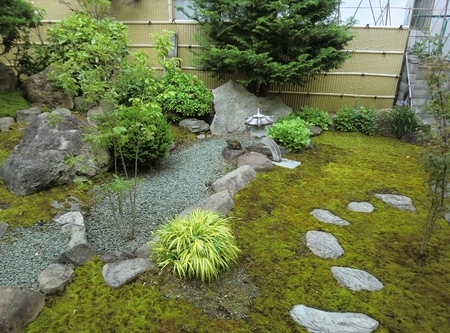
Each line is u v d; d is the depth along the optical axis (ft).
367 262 9.29
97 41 9.40
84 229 9.93
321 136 21.18
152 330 6.97
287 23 18.75
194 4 21.26
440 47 8.45
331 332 6.95
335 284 8.40
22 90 20.25
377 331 7.02
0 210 10.68
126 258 8.96
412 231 10.86
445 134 8.18
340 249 9.84
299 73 20.17
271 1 19.79
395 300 7.90
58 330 6.91
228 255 8.77
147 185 13.67
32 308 7.13
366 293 8.12
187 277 8.30
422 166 8.87
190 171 15.21
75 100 18.79
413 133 20.47
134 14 24.62
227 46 20.16
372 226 11.14
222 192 12.35
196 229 8.95
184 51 24.98
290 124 18.62
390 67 23.94
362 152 18.39
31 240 9.46
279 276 8.64
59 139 12.91
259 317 7.34
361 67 24.38
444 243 10.25
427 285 8.43
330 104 25.58
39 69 20.61
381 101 24.85
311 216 11.65
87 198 12.25
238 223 10.99
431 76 8.18
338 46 20.95
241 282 8.39
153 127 9.90
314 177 15.01
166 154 15.44
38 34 22.20
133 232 10.19
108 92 8.84
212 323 7.15
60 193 12.06
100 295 7.79
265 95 23.94
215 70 22.21
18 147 13.17
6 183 11.99
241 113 21.86
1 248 9.06
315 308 7.61
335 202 12.71
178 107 20.86
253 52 19.48
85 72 8.73
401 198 13.11
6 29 18.39
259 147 17.22
